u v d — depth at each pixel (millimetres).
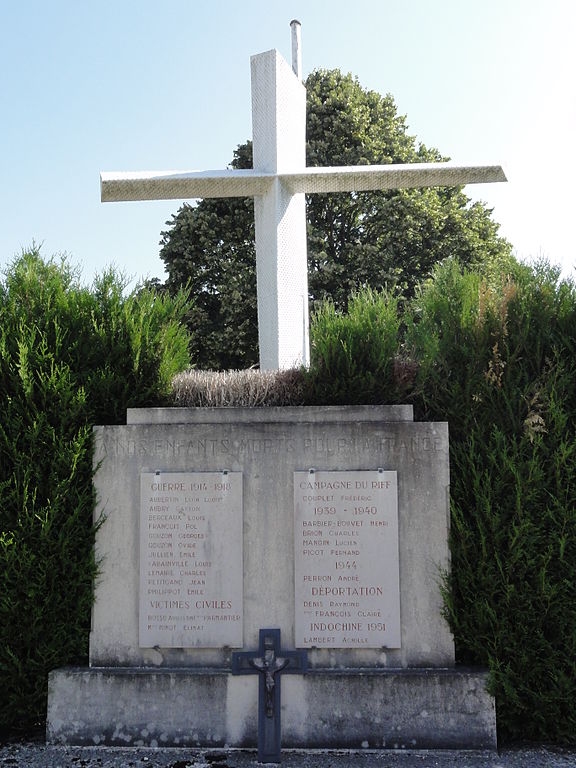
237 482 6180
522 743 5844
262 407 6383
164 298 7371
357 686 5762
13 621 6000
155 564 6133
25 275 6945
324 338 6961
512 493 6020
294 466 6195
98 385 6547
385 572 6016
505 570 5898
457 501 6152
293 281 9594
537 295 6652
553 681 5719
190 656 6055
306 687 5785
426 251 20094
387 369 6719
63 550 6066
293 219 9641
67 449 6230
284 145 9523
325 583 6023
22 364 6246
